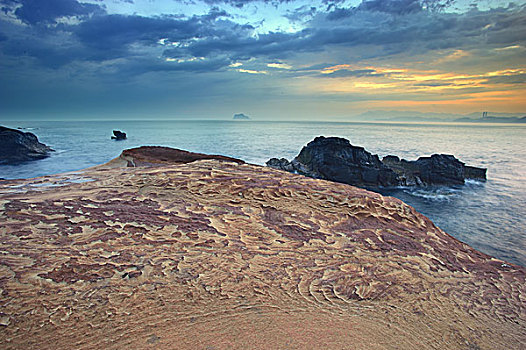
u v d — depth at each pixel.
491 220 30.73
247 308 3.23
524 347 3.22
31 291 2.98
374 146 107.88
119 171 8.48
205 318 2.97
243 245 4.76
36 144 77.25
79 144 105.25
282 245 4.97
